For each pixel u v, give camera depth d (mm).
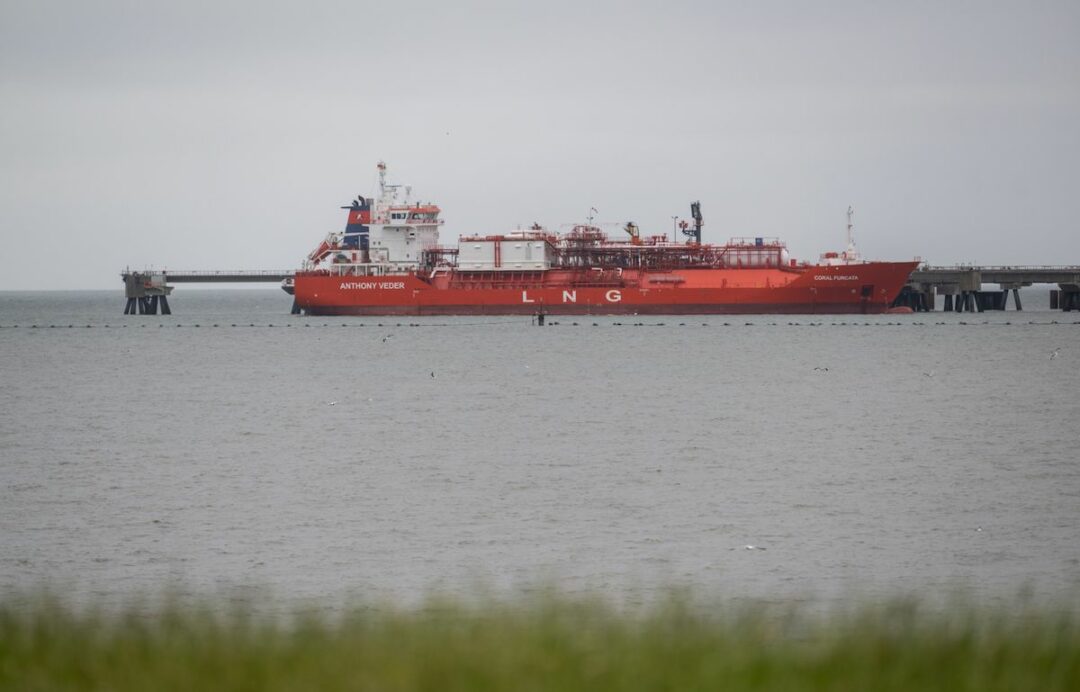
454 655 71938
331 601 144500
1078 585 151750
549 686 66750
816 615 133625
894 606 99688
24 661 72375
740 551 171625
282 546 177250
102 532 188000
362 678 68000
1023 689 67250
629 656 71438
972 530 184625
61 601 145375
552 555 170125
